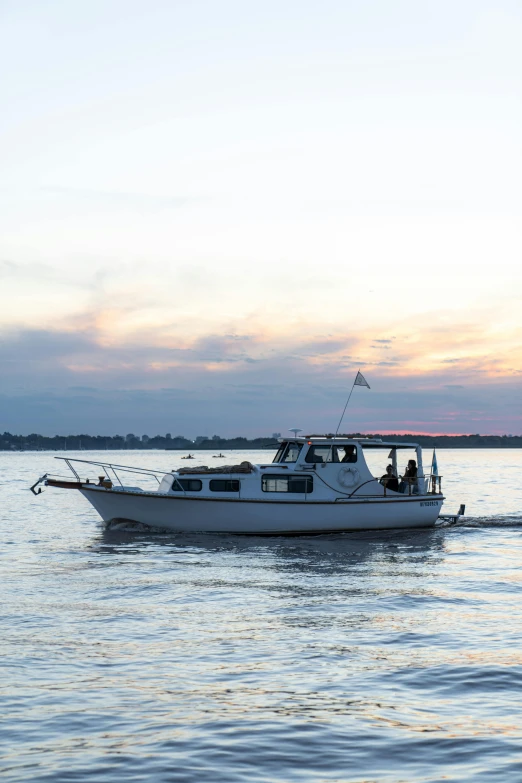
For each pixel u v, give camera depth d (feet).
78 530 105.40
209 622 49.11
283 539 89.25
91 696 34.22
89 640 44.27
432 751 27.96
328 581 64.85
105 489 90.48
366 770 26.32
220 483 89.76
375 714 31.94
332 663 39.60
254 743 28.73
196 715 31.81
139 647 42.75
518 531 100.01
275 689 35.32
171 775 25.84
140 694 34.55
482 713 32.01
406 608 53.72
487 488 211.20
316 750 28.09
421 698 33.99
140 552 81.46
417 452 96.12
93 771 26.13
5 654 41.09
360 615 51.34
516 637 45.03
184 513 89.86
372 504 91.71
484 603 55.42
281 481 90.43
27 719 31.30
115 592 59.62
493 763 26.76
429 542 89.15
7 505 153.07
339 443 91.91
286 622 49.16
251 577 66.80
